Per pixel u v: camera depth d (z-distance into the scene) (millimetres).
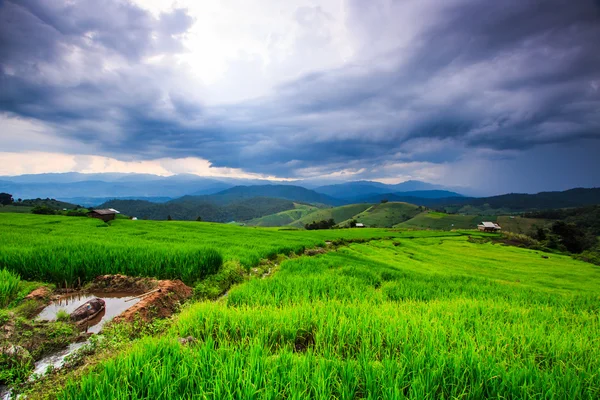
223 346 6387
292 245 34031
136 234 39125
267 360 5625
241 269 18734
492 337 7316
